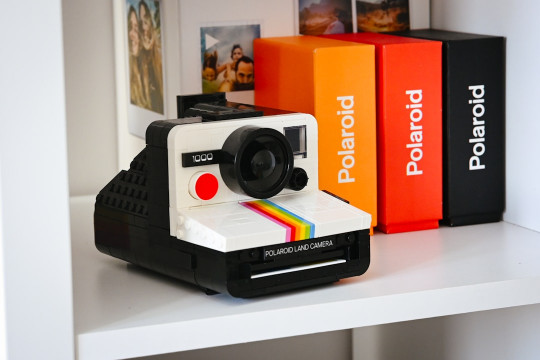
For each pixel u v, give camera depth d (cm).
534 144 100
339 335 139
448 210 104
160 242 83
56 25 67
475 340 114
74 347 72
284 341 135
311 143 87
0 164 68
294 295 80
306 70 97
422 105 100
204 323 75
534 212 102
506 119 105
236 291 76
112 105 128
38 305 70
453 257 92
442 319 121
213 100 95
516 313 106
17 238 69
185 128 79
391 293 81
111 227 90
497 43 103
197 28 111
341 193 99
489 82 104
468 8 112
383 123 99
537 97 99
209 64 112
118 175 91
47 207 69
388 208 101
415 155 101
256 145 81
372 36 109
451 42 101
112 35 126
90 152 129
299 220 79
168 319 75
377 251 95
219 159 81
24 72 67
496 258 92
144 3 116
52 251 70
